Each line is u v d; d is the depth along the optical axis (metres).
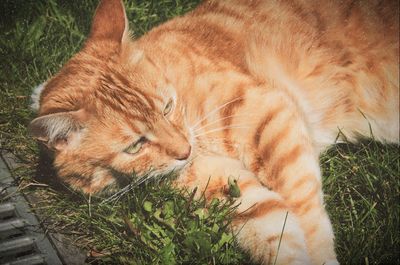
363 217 0.92
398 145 1.00
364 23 0.99
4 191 0.94
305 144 0.93
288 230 0.90
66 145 0.90
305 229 0.91
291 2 1.00
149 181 0.93
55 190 0.94
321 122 0.99
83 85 0.91
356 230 0.91
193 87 0.93
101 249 0.90
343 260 0.89
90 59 0.92
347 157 0.97
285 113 0.92
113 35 0.93
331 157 0.98
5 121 1.00
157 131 0.90
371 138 0.99
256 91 0.93
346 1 1.00
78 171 0.91
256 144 0.92
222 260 0.88
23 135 0.98
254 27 0.99
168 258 0.88
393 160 0.97
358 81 0.99
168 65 0.93
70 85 0.91
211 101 0.93
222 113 0.93
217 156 0.93
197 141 0.93
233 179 0.91
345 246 0.90
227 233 0.90
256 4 1.01
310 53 0.98
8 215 0.93
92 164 0.91
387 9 0.99
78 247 0.90
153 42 0.95
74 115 0.88
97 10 0.94
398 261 0.89
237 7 1.00
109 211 0.92
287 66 0.98
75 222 0.91
